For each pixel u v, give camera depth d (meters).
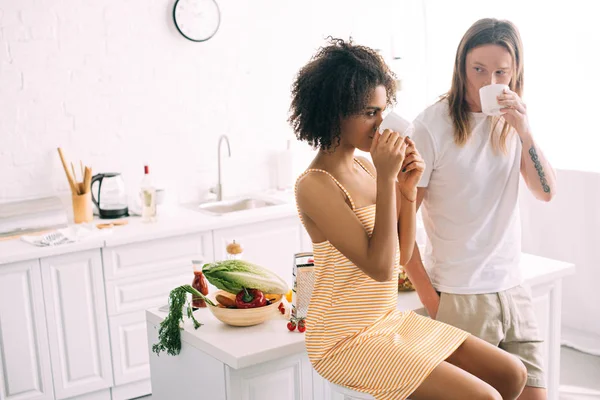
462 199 2.14
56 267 3.20
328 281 1.84
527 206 4.16
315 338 1.84
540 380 2.22
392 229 1.71
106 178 3.72
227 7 4.13
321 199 1.75
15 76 3.56
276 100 4.40
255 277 2.16
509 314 2.18
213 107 4.18
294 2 4.37
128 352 3.46
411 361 1.70
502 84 2.05
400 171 1.90
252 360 1.95
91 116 3.79
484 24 2.11
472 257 2.16
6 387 3.16
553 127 4.09
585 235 3.92
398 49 4.76
